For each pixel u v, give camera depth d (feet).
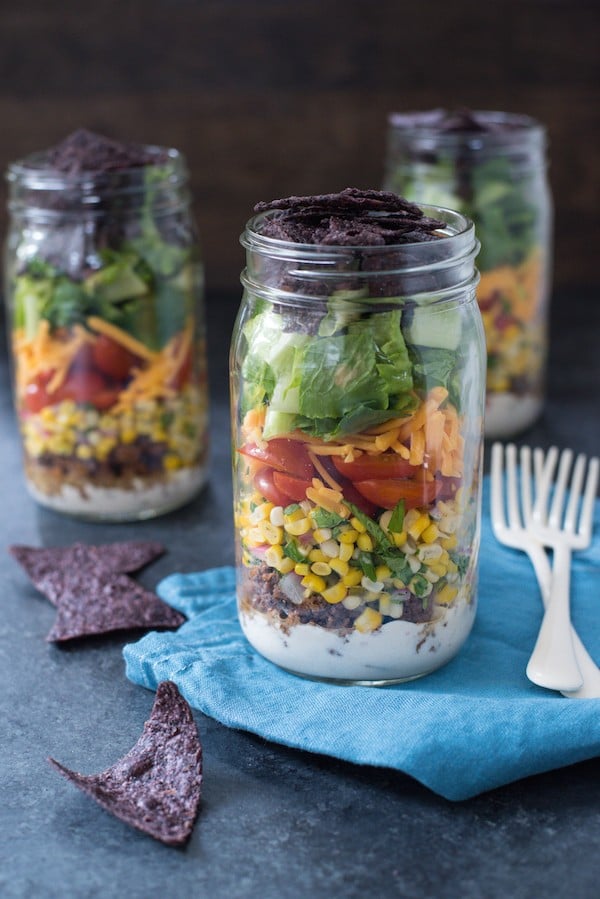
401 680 2.13
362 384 2.00
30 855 1.88
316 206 2.08
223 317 3.57
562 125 3.61
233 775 1.99
